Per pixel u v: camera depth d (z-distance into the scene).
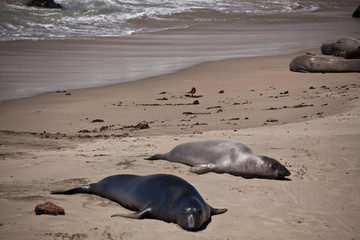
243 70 44.19
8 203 10.45
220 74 42.00
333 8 115.69
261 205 11.28
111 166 14.55
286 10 105.44
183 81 38.94
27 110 28.27
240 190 12.48
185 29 72.38
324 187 13.09
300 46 59.06
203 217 9.35
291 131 20.88
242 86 37.22
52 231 8.77
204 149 14.93
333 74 41.81
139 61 47.25
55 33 62.56
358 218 10.85
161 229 9.12
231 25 79.38
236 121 25.00
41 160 15.57
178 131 22.44
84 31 65.56
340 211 11.27
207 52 53.53
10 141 19.41
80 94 33.56
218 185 12.84
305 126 21.92
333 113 25.33
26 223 9.15
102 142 19.56
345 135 19.19
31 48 52.12
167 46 57.03
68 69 42.50
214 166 14.30
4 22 65.25
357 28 77.38
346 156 16.31
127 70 42.84
